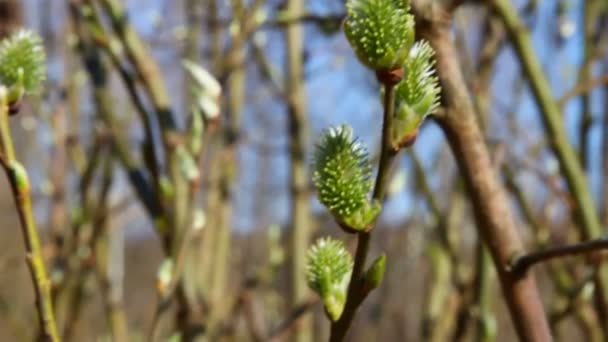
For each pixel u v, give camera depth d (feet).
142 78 1.98
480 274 2.49
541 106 2.27
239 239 4.43
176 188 1.89
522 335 1.43
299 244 3.08
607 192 2.99
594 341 2.72
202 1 3.13
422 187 2.91
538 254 1.39
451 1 1.43
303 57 3.20
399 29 0.97
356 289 1.05
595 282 2.30
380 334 4.42
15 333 3.15
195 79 1.83
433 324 3.19
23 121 3.35
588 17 2.90
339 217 1.02
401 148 1.02
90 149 2.86
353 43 0.98
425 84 1.02
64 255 2.53
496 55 2.94
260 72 3.48
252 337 2.89
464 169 1.47
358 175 1.02
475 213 1.47
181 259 1.76
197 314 2.02
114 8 2.00
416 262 4.20
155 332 1.73
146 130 1.93
